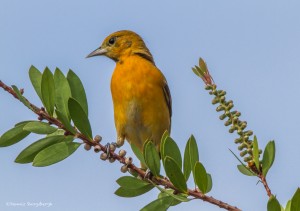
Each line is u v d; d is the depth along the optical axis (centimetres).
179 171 684
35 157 709
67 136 738
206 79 659
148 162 731
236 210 669
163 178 742
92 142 739
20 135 739
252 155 656
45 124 721
